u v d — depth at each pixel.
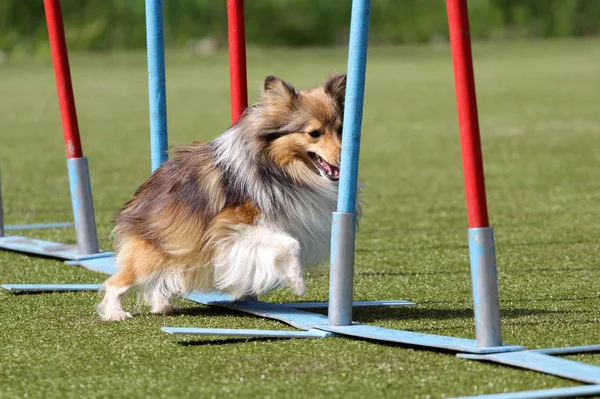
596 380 6.36
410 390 6.41
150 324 8.55
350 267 8.00
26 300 9.62
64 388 6.62
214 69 48.38
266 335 7.84
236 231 8.48
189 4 60.84
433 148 23.62
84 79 43.91
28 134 26.50
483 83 40.44
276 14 62.41
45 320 8.73
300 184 8.70
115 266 9.10
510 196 16.80
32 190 17.94
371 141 25.20
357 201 9.36
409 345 7.55
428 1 65.88
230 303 9.30
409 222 14.70
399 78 43.81
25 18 56.97
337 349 7.50
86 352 7.54
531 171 19.55
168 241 8.65
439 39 65.31
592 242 12.67
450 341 7.32
